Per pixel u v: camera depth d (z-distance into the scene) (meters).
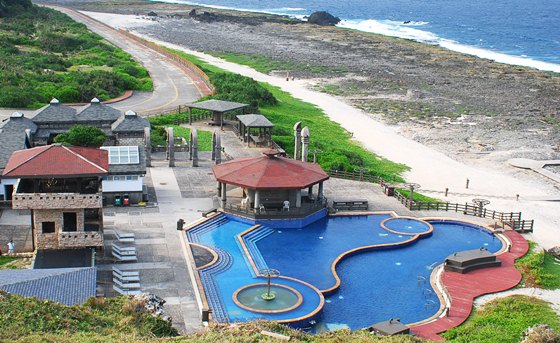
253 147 95.69
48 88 118.62
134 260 56.19
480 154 105.12
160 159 87.75
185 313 47.78
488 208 79.44
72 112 87.44
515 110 134.38
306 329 47.41
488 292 55.00
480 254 60.31
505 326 48.56
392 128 120.31
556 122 125.56
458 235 68.75
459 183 89.88
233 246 62.12
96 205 53.66
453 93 149.38
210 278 54.22
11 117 80.31
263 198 70.06
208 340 37.84
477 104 139.25
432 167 97.06
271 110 126.56
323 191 79.94
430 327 48.06
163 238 61.78
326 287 54.12
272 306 49.81
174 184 77.88
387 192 79.69
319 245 63.78
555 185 90.88
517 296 54.34
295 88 153.12
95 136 80.69
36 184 55.16
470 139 113.62
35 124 83.81
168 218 67.06
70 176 54.00
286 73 170.25
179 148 91.88
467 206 75.38
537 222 75.25
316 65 181.88
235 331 39.72
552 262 63.34
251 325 41.31
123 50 186.50
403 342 41.06
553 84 159.75
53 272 42.81
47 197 52.72
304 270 57.62
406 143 110.38
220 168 72.31
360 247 63.19
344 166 89.44
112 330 37.47
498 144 110.81
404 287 55.59
